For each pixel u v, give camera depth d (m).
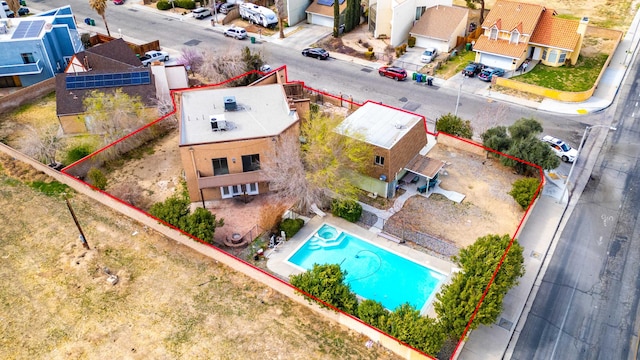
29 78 58.91
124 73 51.94
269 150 38.25
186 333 31.06
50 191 43.16
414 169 40.78
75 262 36.06
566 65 58.84
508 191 41.06
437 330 27.58
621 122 49.25
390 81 57.62
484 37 59.22
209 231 35.25
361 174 40.28
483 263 30.05
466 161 44.75
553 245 36.28
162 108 50.22
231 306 32.62
